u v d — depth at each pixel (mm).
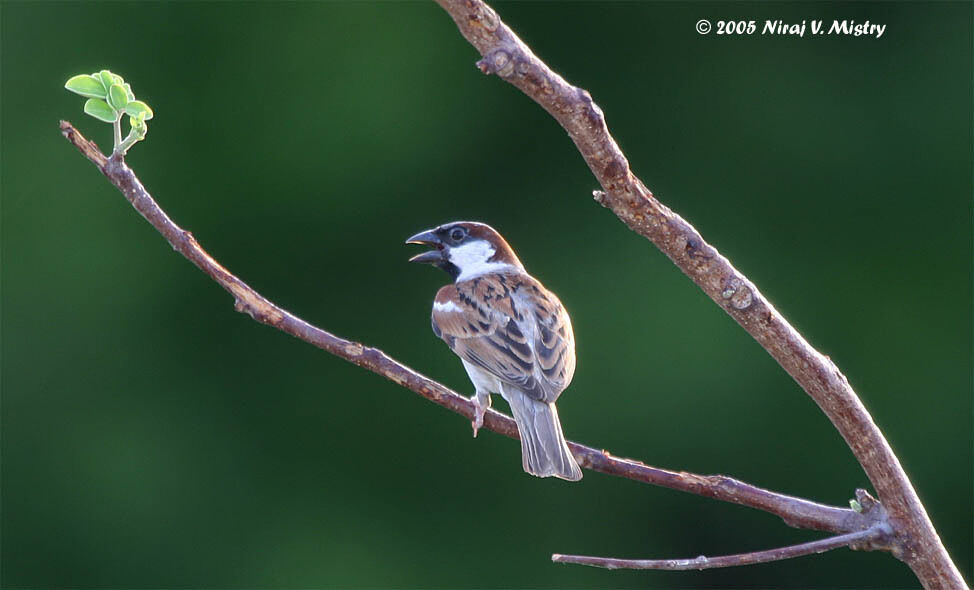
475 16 5215
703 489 6566
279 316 6578
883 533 6516
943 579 6516
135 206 6551
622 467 6594
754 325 6281
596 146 5598
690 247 6047
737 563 6297
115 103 6539
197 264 6559
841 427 6516
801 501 6551
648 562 6160
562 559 6176
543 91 5387
